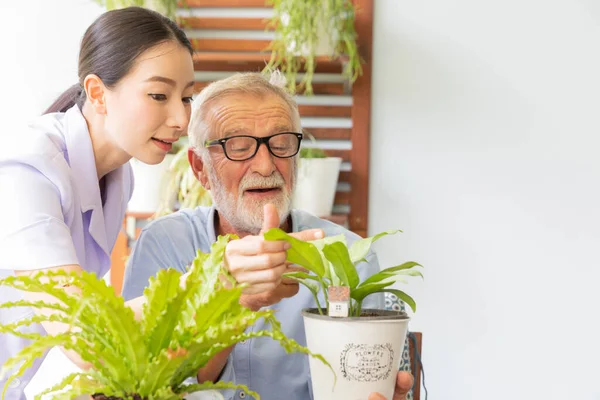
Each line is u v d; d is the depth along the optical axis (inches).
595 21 108.6
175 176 101.7
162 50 54.7
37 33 112.1
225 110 56.3
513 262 109.3
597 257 108.8
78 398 31.4
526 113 109.1
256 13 110.3
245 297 41.3
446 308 109.7
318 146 110.5
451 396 109.7
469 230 109.3
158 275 31.3
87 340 31.5
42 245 49.9
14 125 112.0
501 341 109.3
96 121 59.0
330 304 37.3
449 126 109.6
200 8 110.5
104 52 55.3
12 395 56.7
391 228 109.8
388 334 36.1
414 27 109.5
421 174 109.6
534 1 109.0
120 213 66.5
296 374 55.7
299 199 102.7
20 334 32.2
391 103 109.8
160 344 31.6
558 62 109.0
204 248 60.5
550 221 109.1
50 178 53.5
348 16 103.1
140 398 31.5
